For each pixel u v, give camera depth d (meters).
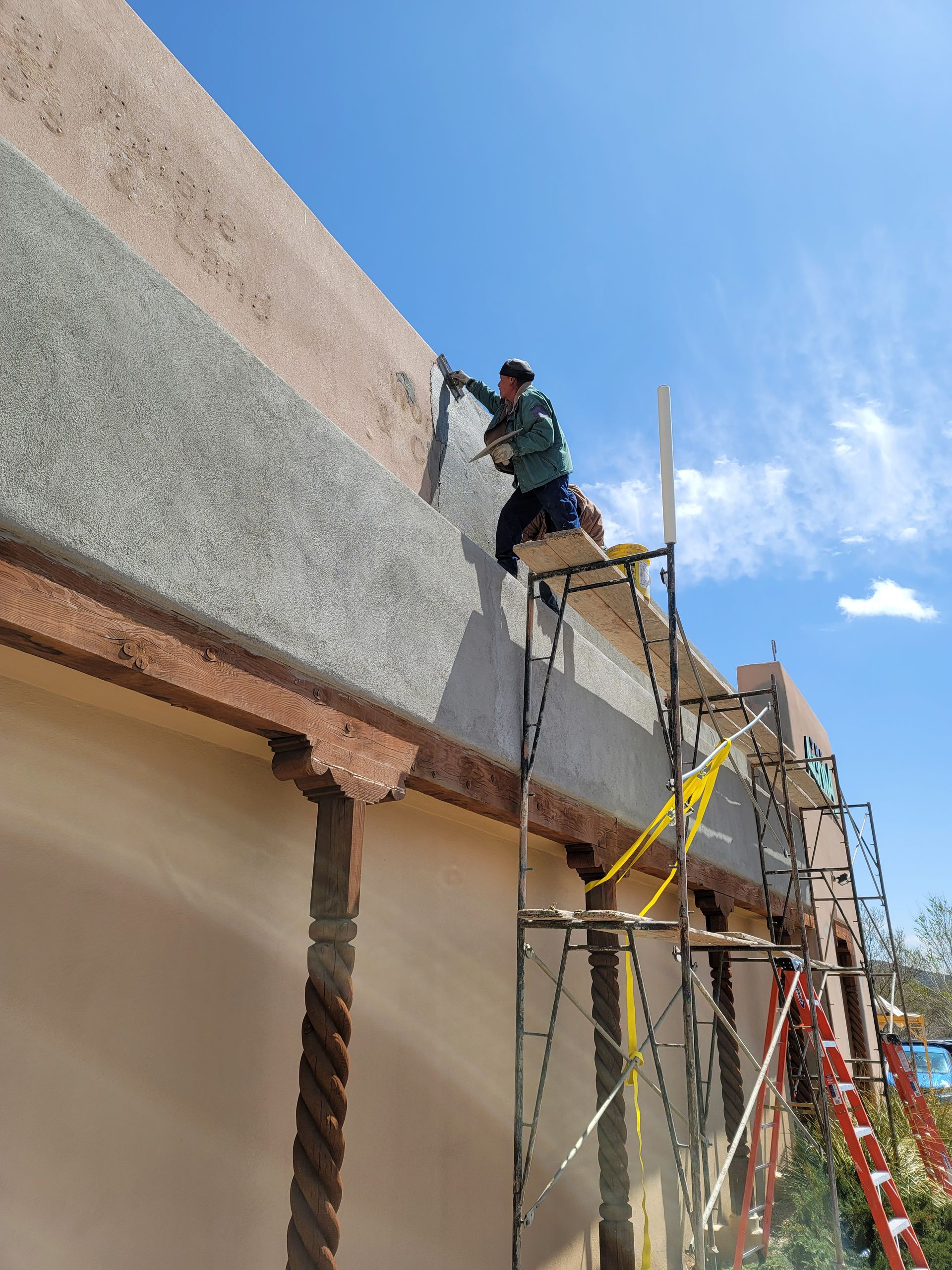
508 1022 5.81
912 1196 8.44
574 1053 6.57
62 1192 3.00
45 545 2.66
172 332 3.20
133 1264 3.17
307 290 5.26
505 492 7.32
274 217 5.08
